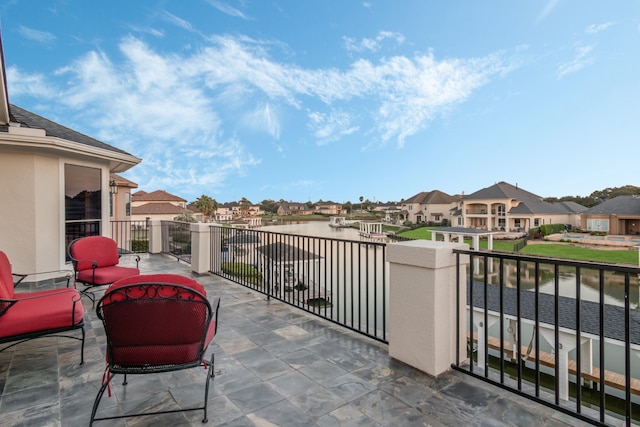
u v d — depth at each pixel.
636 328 6.78
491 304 9.17
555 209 41.41
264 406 2.04
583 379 6.80
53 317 2.45
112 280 3.94
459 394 2.18
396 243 2.63
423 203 60.75
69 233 6.08
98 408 2.01
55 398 2.12
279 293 4.74
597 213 36.31
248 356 2.77
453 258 2.47
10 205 5.39
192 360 1.88
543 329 7.13
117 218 13.53
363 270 15.44
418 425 1.85
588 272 20.38
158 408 2.01
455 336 2.55
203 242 6.41
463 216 44.69
